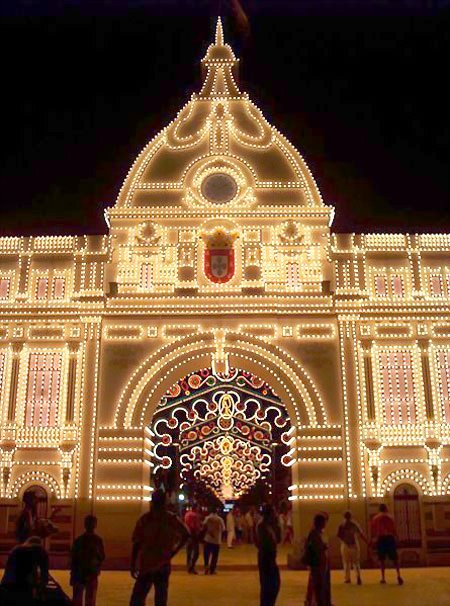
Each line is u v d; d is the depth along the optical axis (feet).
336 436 79.56
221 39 98.07
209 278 85.05
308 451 79.25
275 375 81.92
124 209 86.99
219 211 86.89
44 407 80.89
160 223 86.99
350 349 82.23
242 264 85.35
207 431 90.74
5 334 83.10
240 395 91.81
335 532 76.59
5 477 78.54
